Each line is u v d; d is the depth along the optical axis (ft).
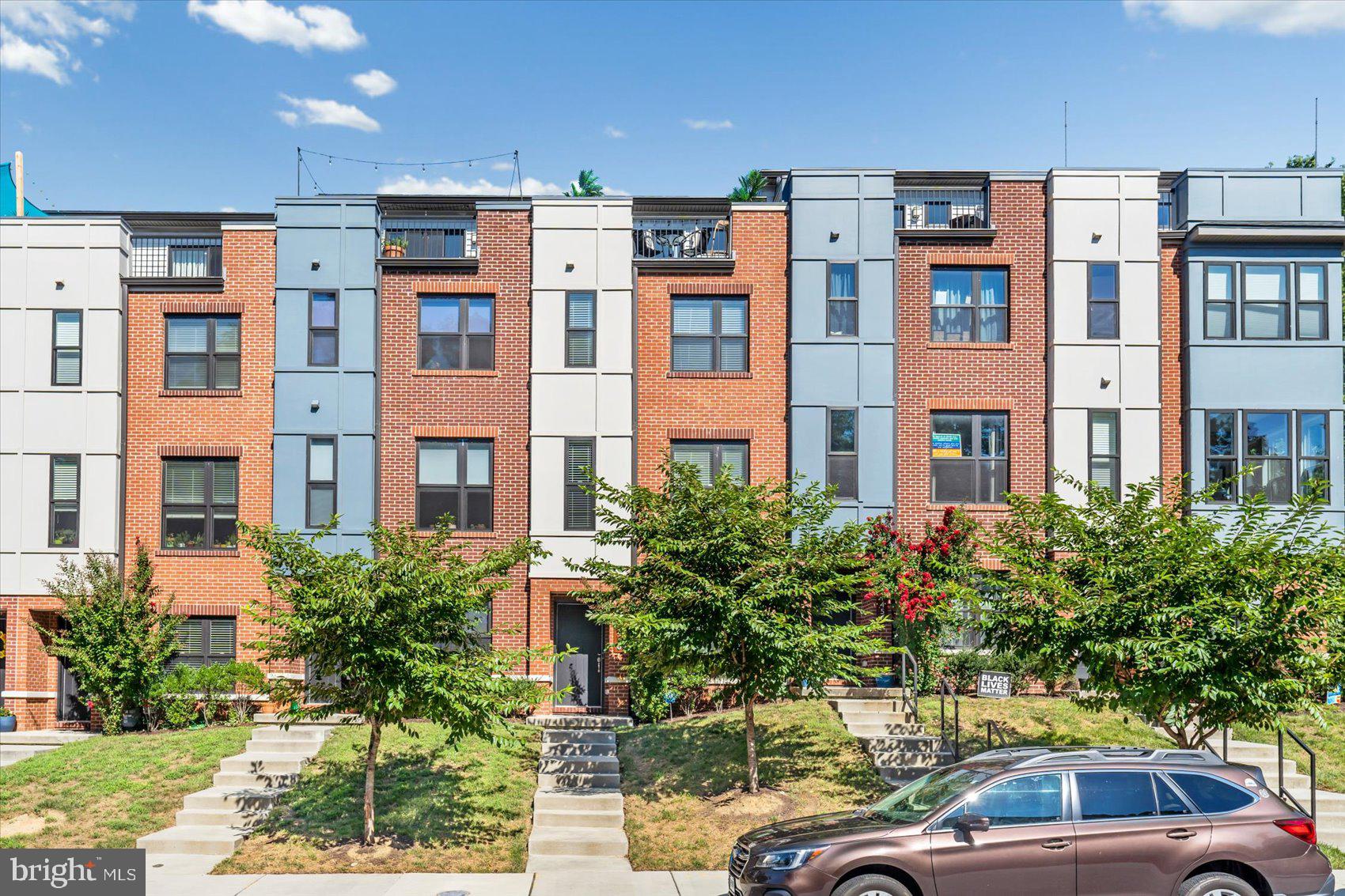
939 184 72.74
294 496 67.97
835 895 30.27
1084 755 32.65
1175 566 39.81
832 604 49.32
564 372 68.59
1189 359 68.54
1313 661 37.06
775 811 46.65
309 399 68.59
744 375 69.87
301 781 51.08
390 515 68.64
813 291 69.31
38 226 68.95
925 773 50.52
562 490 67.92
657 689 63.52
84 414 68.13
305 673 66.95
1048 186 70.49
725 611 45.85
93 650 64.08
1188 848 30.71
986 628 44.57
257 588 67.97
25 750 63.05
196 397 69.21
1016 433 69.46
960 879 30.42
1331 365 68.39
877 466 68.44
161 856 42.93
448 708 42.22
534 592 67.10
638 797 49.65
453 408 69.36
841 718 58.34
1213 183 70.13
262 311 69.72
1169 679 38.09
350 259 69.31
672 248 74.23
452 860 42.32
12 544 67.46
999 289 71.00
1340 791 50.31
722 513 47.37
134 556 68.28
